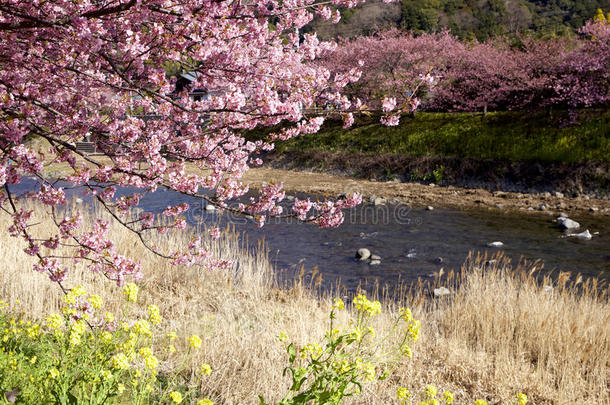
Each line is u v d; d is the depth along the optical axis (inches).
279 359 206.7
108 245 180.1
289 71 188.5
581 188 749.3
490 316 265.9
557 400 197.6
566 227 568.4
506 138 898.1
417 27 2790.4
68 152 159.2
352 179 946.7
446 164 899.4
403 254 470.3
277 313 278.8
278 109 169.3
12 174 150.8
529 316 265.3
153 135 176.1
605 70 839.1
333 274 407.8
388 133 1058.1
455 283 379.6
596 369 222.7
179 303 284.0
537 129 888.3
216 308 283.1
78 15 134.4
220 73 175.9
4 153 148.9
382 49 1119.0
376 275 405.4
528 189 786.8
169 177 171.6
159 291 303.7
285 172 1046.4
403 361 215.3
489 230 565.3
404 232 557.6
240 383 184.7
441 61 1109.7
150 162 162.6
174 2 152.8
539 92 931.3
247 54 181.3
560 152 812.6
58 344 164.6
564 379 211.5
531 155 833.5
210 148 186.4
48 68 163.3
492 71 987.9
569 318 262.5
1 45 153.9
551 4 3440.0
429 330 262.1
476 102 1035.9
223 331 235.5
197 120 188.5
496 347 244.1
